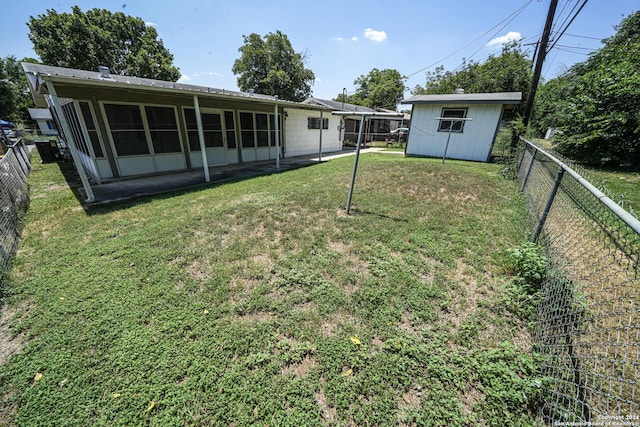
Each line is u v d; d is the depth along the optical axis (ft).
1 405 4.99
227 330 6.66
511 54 73.46
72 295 7.87
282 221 13.56
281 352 6.08
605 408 4.78
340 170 27.32
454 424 4.67
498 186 20.52
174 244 11.07
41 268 9.22
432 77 118.01
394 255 10.46
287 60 89.86
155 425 4.65
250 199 17.12
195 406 4.94
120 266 9.45
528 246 8.87
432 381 5.41
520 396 4.97
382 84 114.42
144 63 70.59
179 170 27.35
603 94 27.61
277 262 9.80
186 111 26.61
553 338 6.15
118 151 22.93
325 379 5.50
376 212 14.87
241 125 32.04
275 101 26.61
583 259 8.08
